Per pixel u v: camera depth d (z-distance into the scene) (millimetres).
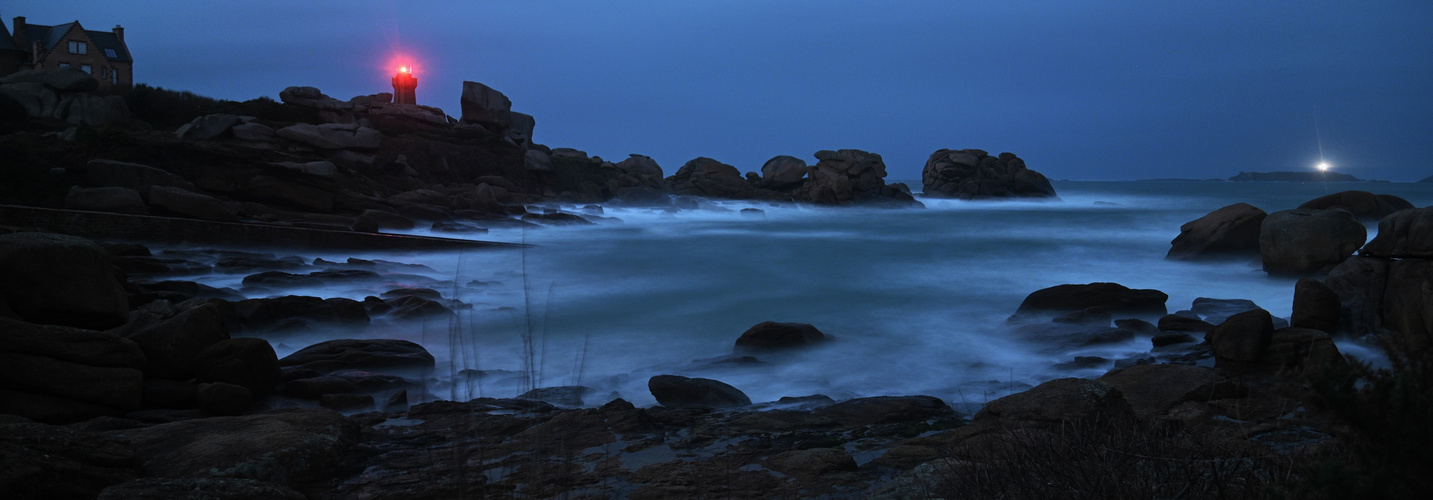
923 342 13492
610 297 18859
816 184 63625
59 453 5023
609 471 5891
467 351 12578
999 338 13828
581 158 65375
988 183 72125
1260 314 10312
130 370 7652
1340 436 3449
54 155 31297
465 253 27922
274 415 6688
